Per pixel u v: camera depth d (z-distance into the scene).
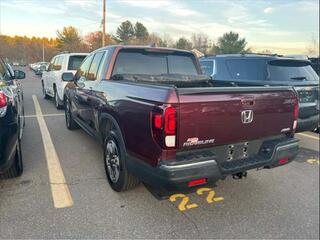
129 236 2.73
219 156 2.87
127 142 3.07
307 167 4.62
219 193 3.63
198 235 2.79
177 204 3.32
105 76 4.03
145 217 3.04
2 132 3.00
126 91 3.14
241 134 2.94
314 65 8.20
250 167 2.98
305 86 5.31
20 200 3.30
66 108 6.66
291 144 3.31
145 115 2.70
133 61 4.20
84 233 2.75
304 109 5.29
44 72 11.86
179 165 2.53
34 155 4.81
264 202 3.44
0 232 2.72
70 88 6.02
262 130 3.12
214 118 2.69
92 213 3.08
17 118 3.50
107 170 3.71
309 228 2.94
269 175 4.24
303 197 3.57
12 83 4.57
